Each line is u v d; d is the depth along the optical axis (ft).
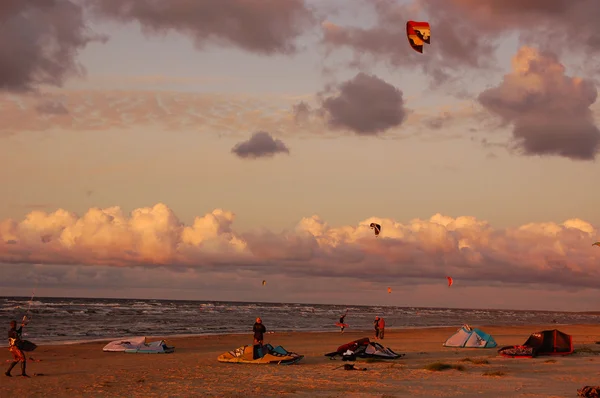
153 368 70.59
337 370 67.87
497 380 59.77
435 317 407.23
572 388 54.70
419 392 52.13
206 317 260.01
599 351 94.68
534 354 83.92
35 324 173.88
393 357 81.56
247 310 402.52
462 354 90.22
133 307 370.32
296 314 349.61
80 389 53.88
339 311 470.39
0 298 637.30
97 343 110.83
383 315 397.80
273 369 69.21
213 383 57.67
